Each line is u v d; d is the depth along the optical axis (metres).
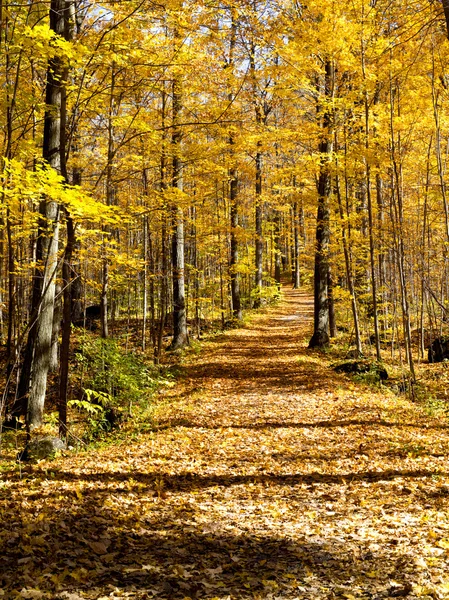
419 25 11.89
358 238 16.86
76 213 6.99
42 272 9.96
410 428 9.55
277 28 13.68
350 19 14.34
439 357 18.66
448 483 6.57
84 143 13.95
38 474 7.23
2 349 18.75
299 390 13.17
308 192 17.12
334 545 5.07
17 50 7.50
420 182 17.16
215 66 12.37
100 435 10.18
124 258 10.76
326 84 16.89
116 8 9.02
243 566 4.70
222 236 25.72
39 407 10.15
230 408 11.70
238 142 13.81
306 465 7.79
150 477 7.29
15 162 6.32
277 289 37.44
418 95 14.13
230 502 6.39
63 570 4.34
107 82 11.27
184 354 18.81
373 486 6.70
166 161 14.22
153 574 4.43
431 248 19.27
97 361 12.10
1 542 4.70
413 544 4.94
